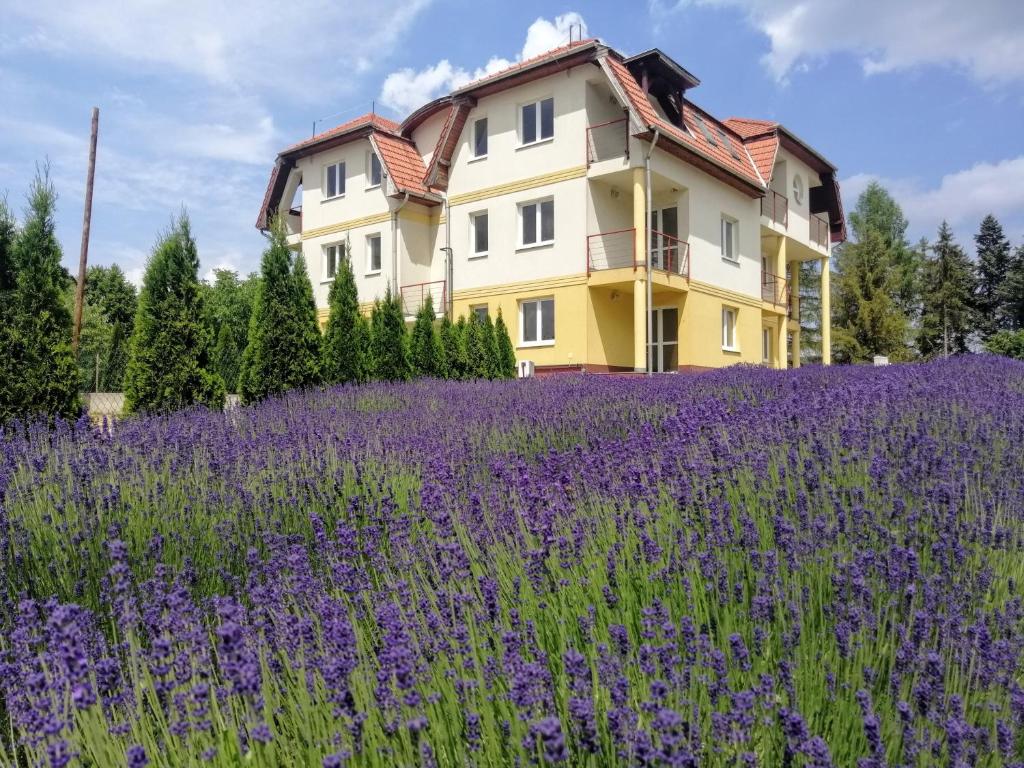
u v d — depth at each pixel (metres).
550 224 20.66
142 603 3.29
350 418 8.68
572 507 4.13
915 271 59.81
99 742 2.18
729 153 23.80
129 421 8.49
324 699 2.44
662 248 20.38
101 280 46.34
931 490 4.05
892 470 4.45
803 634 2.70
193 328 10.62
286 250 12.57
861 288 45.66
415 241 23.38
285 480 5.46
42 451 6.59
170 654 2.46
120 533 4.43
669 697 2.25
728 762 2.13
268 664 2.67
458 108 21.77
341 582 3.31
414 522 4.25
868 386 8.25
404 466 5.93
